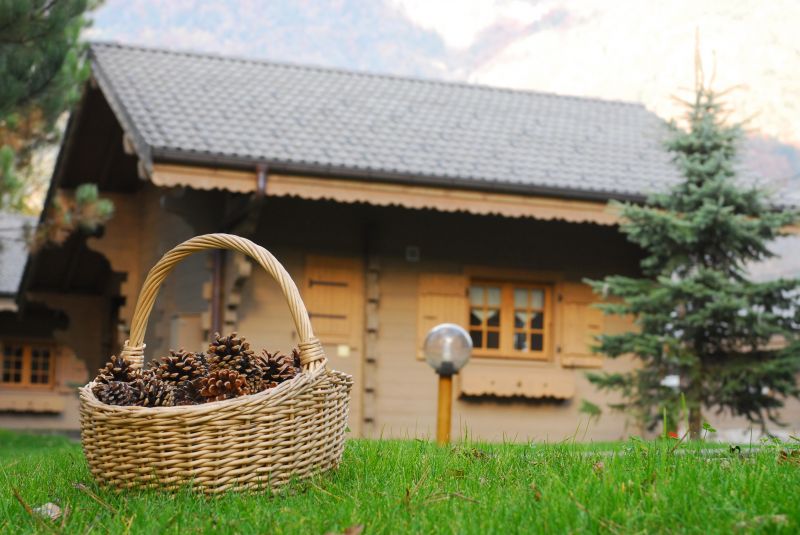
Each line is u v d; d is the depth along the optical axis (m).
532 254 12.36
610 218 11.34
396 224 11.93
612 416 12.45
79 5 10.25
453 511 2.68
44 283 17.14
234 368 3.38
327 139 11.41
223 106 11.93
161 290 13.19
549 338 12.45
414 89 15.01
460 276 12.06
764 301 10.05
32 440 13.81
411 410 11.75
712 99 10.28
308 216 11.64
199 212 11.54
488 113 14.34
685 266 10.25
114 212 14.20
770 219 9.95
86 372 20.42
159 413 2.99
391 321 11.80
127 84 12.06
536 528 2.45
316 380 3.19
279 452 3.09
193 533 2.56
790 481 2.94
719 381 10.02
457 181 10.77
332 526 2.57
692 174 10.10
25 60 9.88
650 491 2.73
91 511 2.89
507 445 4.29
